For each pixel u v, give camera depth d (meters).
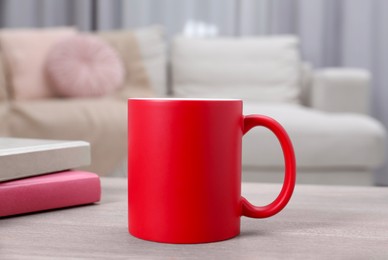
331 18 3.21
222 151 0.50
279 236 0.52
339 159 2.10
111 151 2.14
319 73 2.54
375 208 0.65
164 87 2.84
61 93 2.60
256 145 2.09
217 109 0.49
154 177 0.49
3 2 3.33
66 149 0.66
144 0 3.28
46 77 2.62
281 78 2.78
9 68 2.64
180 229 0.49
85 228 0.55
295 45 2.89
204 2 3.32
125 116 2.20
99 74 2.62
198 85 2.81
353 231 0.54
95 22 3.38
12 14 3.30
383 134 2.11
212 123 0.49
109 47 2.71
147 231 0.50
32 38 2.69
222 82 2.79
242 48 2.84
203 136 0.49
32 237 0.51
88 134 2.13
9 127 2.13
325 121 2.13
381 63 3.12
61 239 0.50
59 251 0.46
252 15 3.22
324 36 3.20
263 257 0.45
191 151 0.48
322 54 3.19
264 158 2.09
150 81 2.79
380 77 3.13
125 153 2.15
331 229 0.55
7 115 2.17
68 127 2.13
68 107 2.23
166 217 0.49
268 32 3.25
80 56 2.61
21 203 0.59
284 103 2.73
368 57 3.13
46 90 2.62
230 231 0.51
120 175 2.14
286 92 2.77
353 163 2.11
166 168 0.49
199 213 0.49
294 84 2.80
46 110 2.19
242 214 0.53
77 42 2.62
